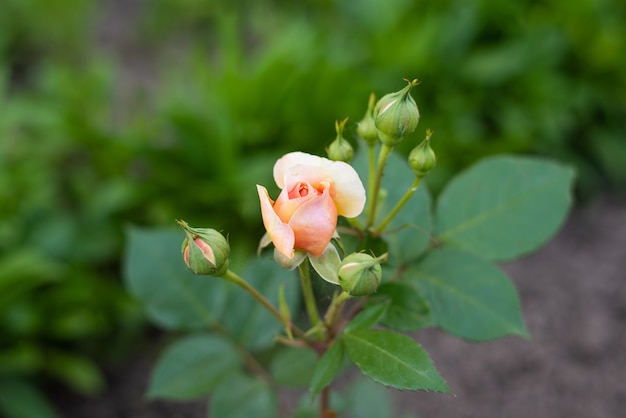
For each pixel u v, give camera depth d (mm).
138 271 635
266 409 611
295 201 459
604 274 1199
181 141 1163
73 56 1816
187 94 1292
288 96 1204
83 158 1282
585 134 1385
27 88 1725
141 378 1084
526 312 1138
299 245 465
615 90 1376
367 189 553
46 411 1010
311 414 651
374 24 1402
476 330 533
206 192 1130
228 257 498
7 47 1801
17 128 1346
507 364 1062
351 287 468
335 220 464
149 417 1032
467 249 554
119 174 1246
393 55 1322
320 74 1197
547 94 1299
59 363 1056
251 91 1205
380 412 716
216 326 631
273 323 625
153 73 1732
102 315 1094
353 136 562
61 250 1074
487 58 1299
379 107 497
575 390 1020
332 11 1688
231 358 623
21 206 1096
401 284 527
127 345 1118
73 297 1061
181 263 637
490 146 1267
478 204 565
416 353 476
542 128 1294
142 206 1179
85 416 1037
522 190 564
